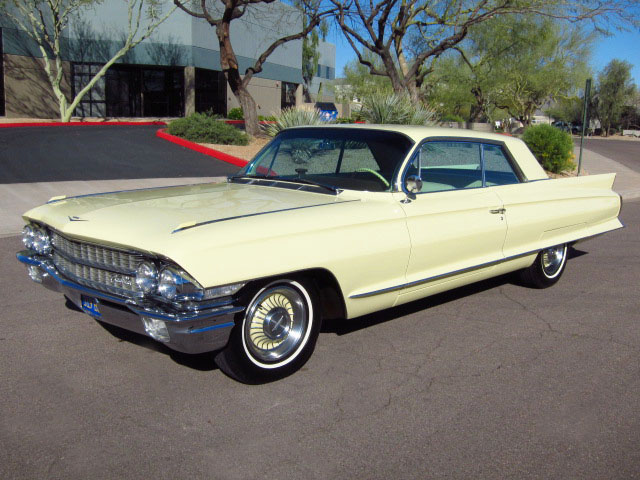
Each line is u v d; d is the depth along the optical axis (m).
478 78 34.56
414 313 5.25
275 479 2.76
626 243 8.76
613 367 4.19
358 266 3.94
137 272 3.32
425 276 4.45
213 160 16.39
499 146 5.30
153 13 27.12
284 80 42.38
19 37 27.38
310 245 3.66
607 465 2.96
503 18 26.80
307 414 3.39
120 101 31.89
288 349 3.81
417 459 2.97
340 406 3.50
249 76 21.23
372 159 4.48
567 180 5.87
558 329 4.95
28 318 4.82
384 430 3.24
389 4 20.05
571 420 3.41
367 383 3.82
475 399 3.64
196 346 3.28
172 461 2.88
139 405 3.44
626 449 3.12
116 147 17.47
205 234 3.28
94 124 25.95
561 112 66.12
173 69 33.03
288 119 16.48
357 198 4.24
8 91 27.41
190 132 19.08
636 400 3.68
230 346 3.50
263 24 37.53
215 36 33.84
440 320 5.08
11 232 7.94
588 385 3.88
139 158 15.86
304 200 4.10
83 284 3.71
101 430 3.15
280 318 3.73
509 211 5.12
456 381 3.89
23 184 11.40
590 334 4.85
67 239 3.82
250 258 3.38
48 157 14.97
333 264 3.78
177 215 3.60
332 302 4.08
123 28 30.27
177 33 31.48
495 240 5.00
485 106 43.44
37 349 4.20
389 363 4.14
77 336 4.46
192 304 3.22
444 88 39.94
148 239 3.26
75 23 29.16
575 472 2.89
